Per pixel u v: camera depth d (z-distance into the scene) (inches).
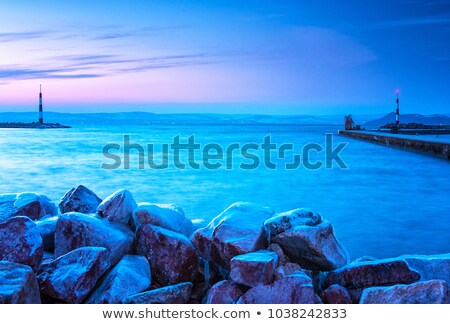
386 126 3004.4
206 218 374.3
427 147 1138.7
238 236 174.6
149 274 172.2
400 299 149.3
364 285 167.6
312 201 469.4
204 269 183.5
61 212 237.8
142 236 182.2
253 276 156.7
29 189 546.9
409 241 292.2
